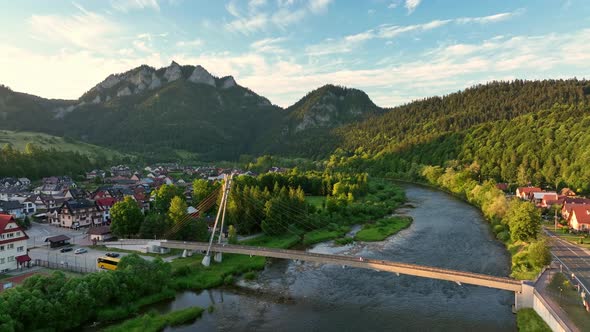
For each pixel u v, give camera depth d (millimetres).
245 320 58562
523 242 87938
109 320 57719
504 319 57312
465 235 103562
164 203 125125
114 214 100000
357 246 97500
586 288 63094
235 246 81750
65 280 57719
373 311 60969
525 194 153625
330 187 175625
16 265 75625
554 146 188250
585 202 124438
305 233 109375
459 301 64062
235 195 110125
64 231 112562
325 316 59531
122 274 62750
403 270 66375
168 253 88250
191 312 59719
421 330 54438
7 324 46750
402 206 149500
